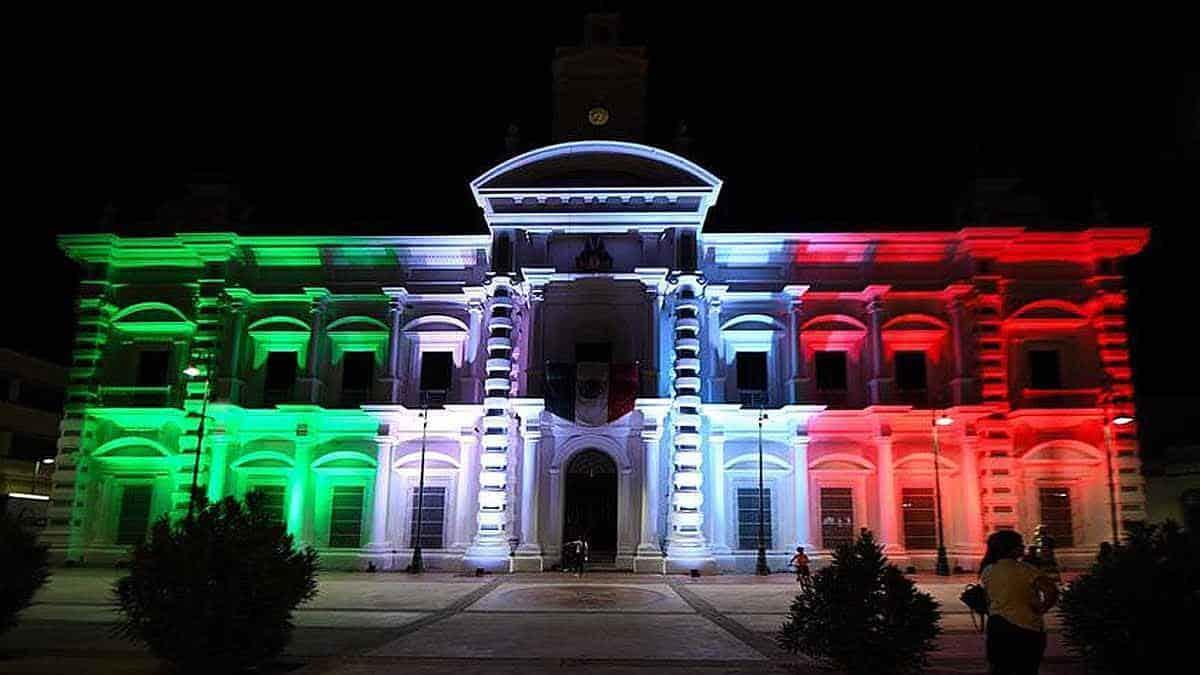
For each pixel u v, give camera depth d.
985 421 35.38
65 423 37.22
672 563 32.72
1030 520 35.09
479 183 35.72
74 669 12.98
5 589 14.23
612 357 35.97
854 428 35.94
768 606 22.64
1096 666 12.77
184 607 12.16
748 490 35.66
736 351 36.88
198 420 36.38
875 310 36.38
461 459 36.09
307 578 13.48
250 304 37.91
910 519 35.38
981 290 36.19
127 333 38.22
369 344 37.41
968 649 15.55
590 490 34.97
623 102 37.88
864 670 12.40
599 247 36.22
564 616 20.28
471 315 37.12
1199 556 12.48
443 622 19.08
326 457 36.31
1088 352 36.28
